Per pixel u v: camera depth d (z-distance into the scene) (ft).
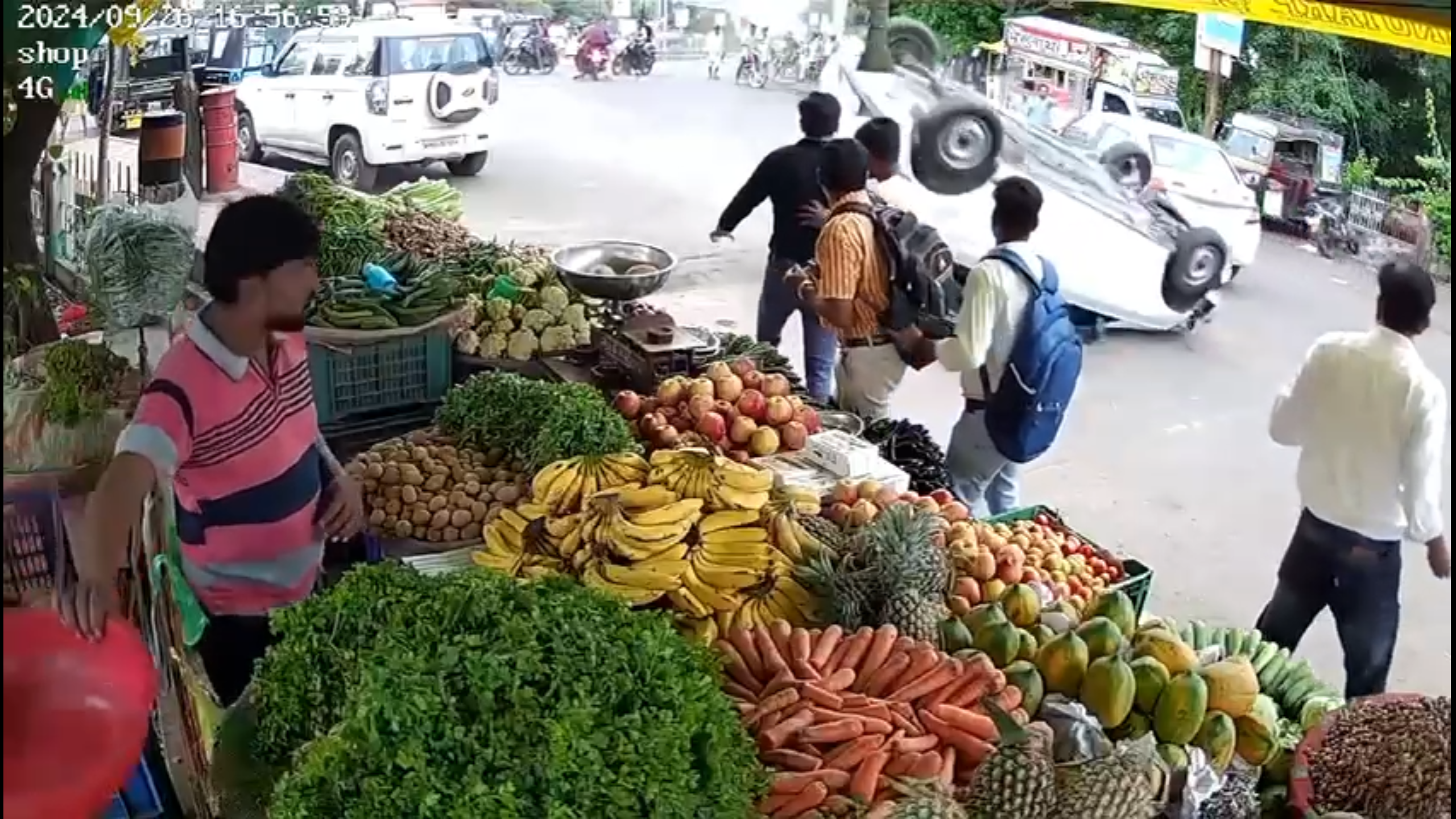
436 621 6.59
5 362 10.13
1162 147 25.30
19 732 6.34
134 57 17.79
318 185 19.70
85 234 11.92
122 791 8.56
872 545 9.73
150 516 10.02
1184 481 20.30
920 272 17.49
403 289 14.43
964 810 7.36
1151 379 23.76
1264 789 8.71
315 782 5.93
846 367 17.03
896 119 28.19
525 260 17.29
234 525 9.60
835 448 12.83
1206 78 26.40
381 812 5.70
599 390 14.74
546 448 12.03
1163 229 24.86
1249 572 17.69
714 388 13.57
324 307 13.79
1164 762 8.05
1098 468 20.63
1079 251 24.99
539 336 15.99
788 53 41.65
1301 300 24.89
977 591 10.29
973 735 8.05
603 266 16.97
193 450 9.12
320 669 6.99
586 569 9.51
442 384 14.64
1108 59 26.73
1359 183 24.11
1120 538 18.56
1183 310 25.25
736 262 30.37
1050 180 25.95
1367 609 13.28
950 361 14.78
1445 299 21.77
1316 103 24.68
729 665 8.48
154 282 11.23
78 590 7.54
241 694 8.63
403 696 5.84
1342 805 8.05
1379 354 12.73
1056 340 14.80
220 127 25.23
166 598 9.68
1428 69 23.22
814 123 20.52
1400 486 12.78
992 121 26.61
